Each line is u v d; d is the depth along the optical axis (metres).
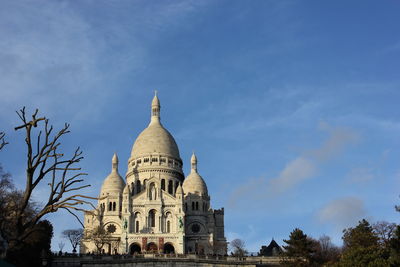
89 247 167.75
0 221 35.97
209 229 187.50
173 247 170.62
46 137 32.75
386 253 89.69
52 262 110.75
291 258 116.81
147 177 196.12
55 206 32.78
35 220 32.78
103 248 169.25
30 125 32.69
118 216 183.00
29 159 32.25
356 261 87.69
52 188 33.06
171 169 199.88
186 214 187.00
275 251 158.62
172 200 178.62
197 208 189.62
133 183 196.88
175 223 175.38
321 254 132.00
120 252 164.62
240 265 123.19
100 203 188.38
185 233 181.50
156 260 118.75
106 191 193.12
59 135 33.09
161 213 175.62
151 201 177.38
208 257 129.12
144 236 166.50
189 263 120.25
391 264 79.06
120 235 175.88
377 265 80.38
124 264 116.00
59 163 33.06
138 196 178.88
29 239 84.88
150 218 176.25
